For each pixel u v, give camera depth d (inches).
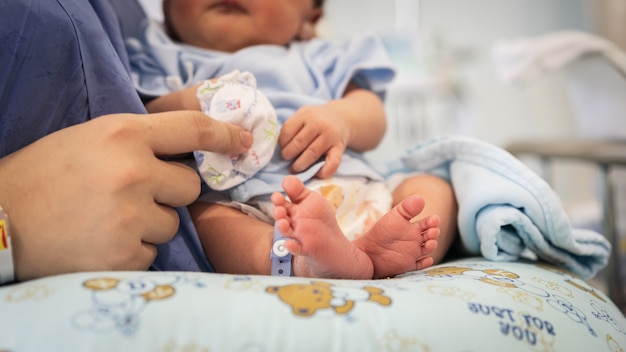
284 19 40.6
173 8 40.5
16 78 23.2
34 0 23.6
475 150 33.1
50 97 24.2
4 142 23.4
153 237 22.8
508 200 29.0
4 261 20.0
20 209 20.4
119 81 26.8
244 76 29.7
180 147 23.7
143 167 21.7
